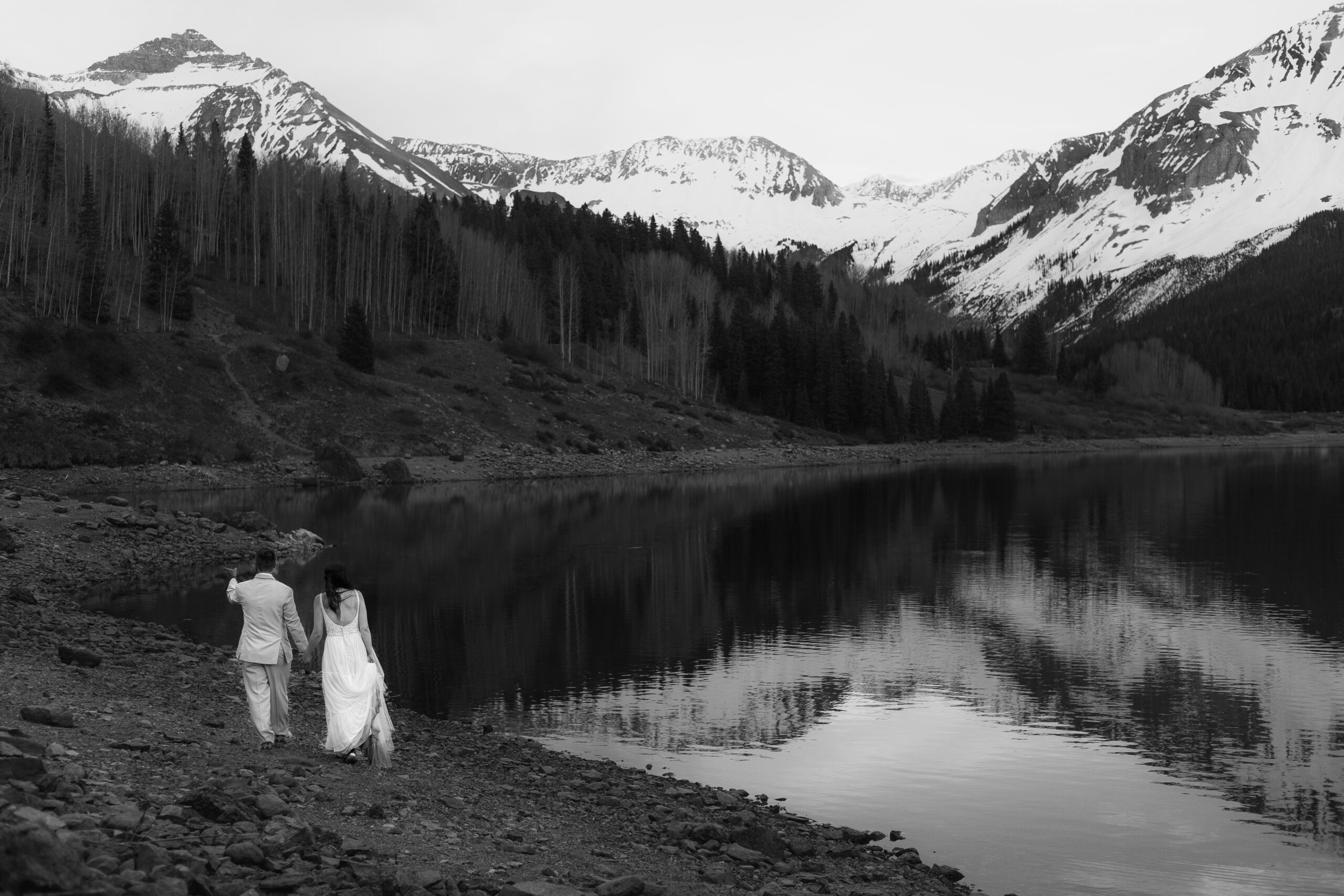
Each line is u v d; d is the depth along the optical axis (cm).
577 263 18400
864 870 1667
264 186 15238
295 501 8125
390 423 11238
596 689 3002
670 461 12875
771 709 2833
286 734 1809
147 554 4797
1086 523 7281
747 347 17875
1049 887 1742
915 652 3541
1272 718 2820
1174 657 3516
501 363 14238
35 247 11469
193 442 9606
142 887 904
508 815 1598
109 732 1642
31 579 4075
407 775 1750
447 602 4262
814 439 16050
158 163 14862
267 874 1079
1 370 9175
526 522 7025
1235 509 8169
